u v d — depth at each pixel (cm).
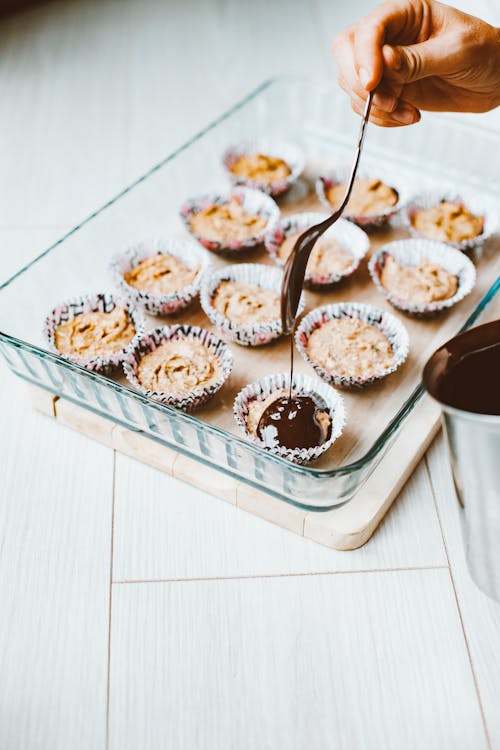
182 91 98
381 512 64
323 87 81
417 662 59
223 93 98
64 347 68
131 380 66
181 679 59
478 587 62
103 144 91
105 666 59
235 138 82
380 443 60
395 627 61
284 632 60
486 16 85
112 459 68
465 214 76
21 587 62
